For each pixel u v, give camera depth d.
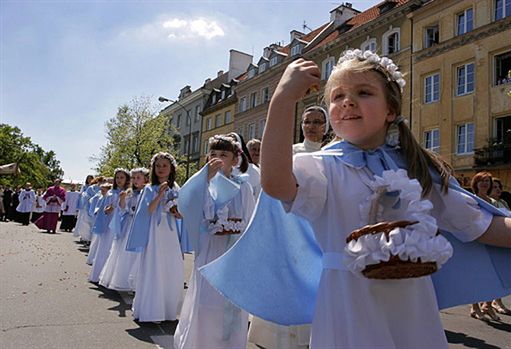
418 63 22.69
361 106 1.52
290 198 1.43
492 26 19.69
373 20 25.39
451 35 21.39
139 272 5.12
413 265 1.27
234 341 3.45
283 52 38.50
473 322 5.89
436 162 1.65
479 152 19.64
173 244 5.14
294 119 1.38
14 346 4.08
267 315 1.73
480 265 1.70
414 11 23.02
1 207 27.70
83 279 7.79
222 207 3.61
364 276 1.34
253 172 4.71
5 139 64.38
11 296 6.16
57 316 5.19
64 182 28.52
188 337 3.44
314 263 1.72
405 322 1.41
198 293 3.49
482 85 19.88
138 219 5.09
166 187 5.09
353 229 1.45
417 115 22.44
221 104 44.41
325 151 1.62
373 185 1.43
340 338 1.40
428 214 1.37
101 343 4.25
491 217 1.62
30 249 11.95
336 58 28.41
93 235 9.78
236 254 1.76
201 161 47.47
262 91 38.44
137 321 5.05
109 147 39.50
